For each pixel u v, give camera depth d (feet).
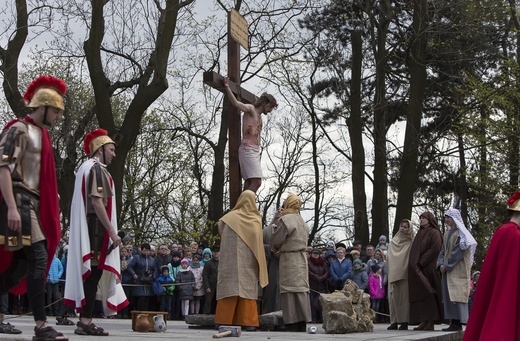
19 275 22.29
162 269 57.62
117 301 29.96
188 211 125.59
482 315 26.86
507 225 26.99
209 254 59.93
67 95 94.53
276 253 37.11
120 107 123.65
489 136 105.19
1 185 20.65
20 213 20.89
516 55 106.52
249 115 38.86
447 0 92.43
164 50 72.69
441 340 36.27
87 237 27.81
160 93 72.74
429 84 103.55
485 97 97.40
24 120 21.79
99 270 28.12
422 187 118.62
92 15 72.02
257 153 39.06
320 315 55.93
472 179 109.70
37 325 21.61
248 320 32.24
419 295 43.06
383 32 95.35
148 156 129.49
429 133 105.40
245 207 33.17
